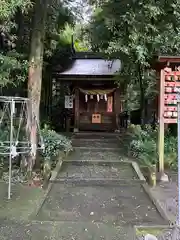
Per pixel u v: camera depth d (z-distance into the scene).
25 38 9.55
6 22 6.58
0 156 7.52
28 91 7.29
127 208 5.09
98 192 6.00
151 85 11.52
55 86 15.09
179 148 3.66
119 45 7.83
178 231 3.65
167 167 7.75
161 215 4.73
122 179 6.73
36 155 7.35
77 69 14.30
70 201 5.43
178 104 3.73
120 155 8.97
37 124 7.15
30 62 7.23
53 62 13.35
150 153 8.28
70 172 7.30
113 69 14.14
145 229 4.21
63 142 8.88
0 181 6.53
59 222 4.44
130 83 12.55
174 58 6.67
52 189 6.15
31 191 5.93
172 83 6.99
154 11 7.16
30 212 4.84
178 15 7.58
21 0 5.13
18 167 7.33
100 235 4.01
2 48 8.98
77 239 3.88
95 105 14.95
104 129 14.81
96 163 8.07
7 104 6.61
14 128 7.62
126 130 13.56
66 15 9.77
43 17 7.32
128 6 7.67
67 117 14.50
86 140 11.57
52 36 10.89
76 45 19.73
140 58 7.69
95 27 9.05
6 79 6.55
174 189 6.21
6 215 4.70
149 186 6.41
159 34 7.87
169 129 8.89
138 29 7.54
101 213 4.85
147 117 12.21
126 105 14.60
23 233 4.04
